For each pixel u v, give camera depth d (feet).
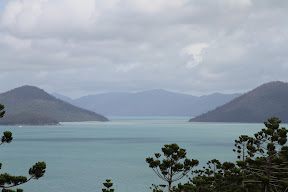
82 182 377.50
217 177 145.28
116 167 495.41
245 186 119.34
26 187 347.97
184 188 139.33
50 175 424.05
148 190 329.52
